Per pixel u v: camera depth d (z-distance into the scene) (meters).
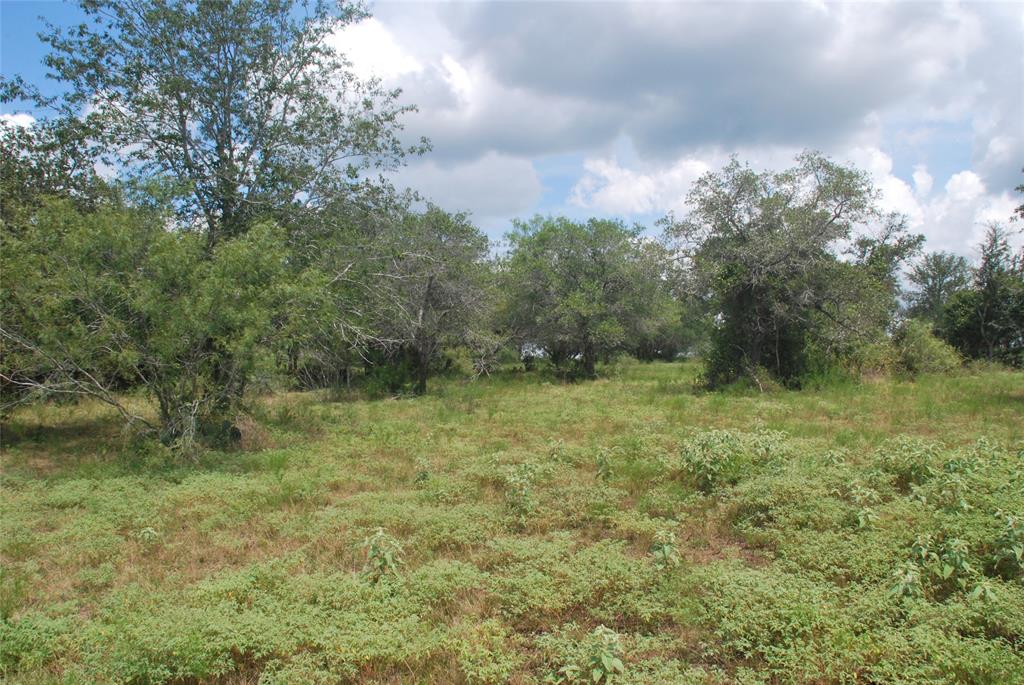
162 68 14.56
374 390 21.53
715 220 19.53
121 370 11.64
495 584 5.90
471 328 21.86
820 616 4.92
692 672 4.52
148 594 5.96
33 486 9.55
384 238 16.98
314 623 5.18
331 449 11.94
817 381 19.22
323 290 13.47
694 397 17.89
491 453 11.03
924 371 22.50
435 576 5.97
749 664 4.77
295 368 16.48
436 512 7.81
